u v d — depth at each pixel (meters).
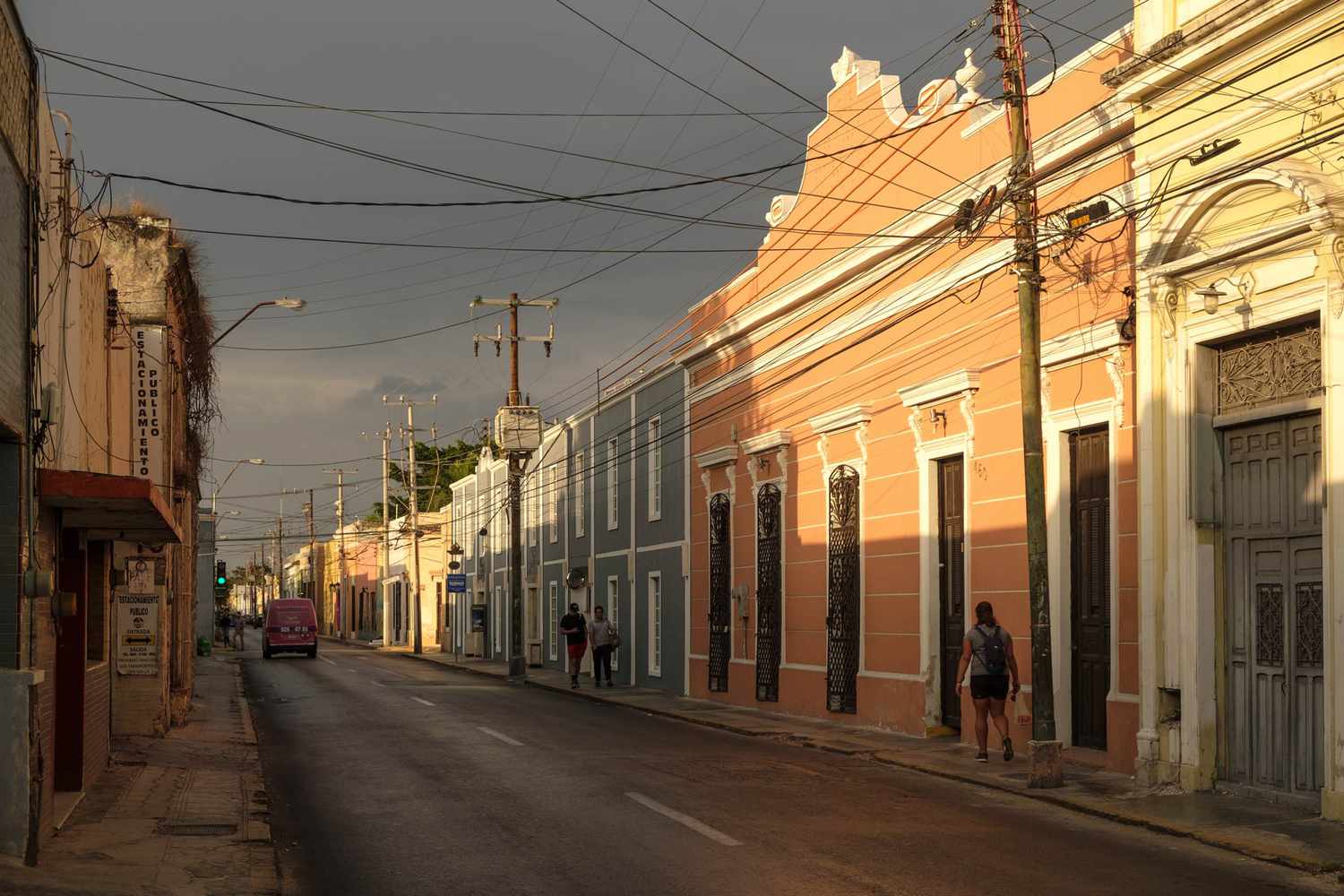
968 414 18.22
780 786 13.98
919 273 19.84
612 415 37.16
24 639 10.12
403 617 72.69
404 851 10.59
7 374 9.76
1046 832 11.07
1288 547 12.22
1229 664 12.95
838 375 22.66
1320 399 11.77
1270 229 12.05
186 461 23.98
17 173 10.22
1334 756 11.15
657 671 32.50
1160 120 13.85
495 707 25.70
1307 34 11.93
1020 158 14.10
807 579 23.75
